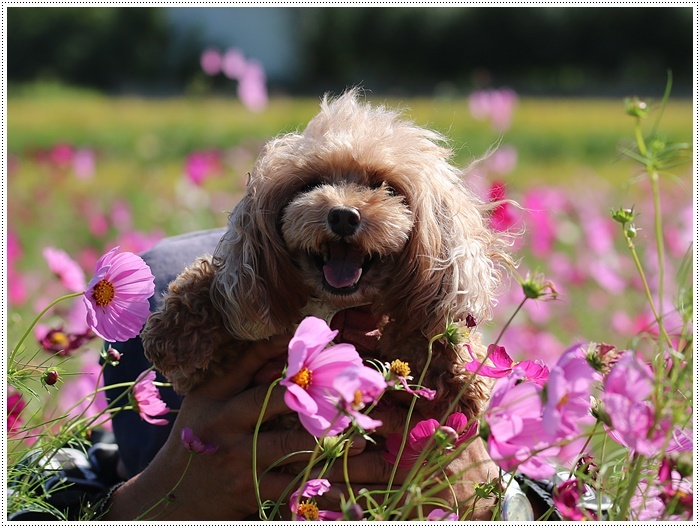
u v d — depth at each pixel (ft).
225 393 8.20
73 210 28.35
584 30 110.22
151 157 47.83
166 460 8.14
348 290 8.38
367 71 116.06
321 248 8.41
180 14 111.45
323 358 6.43
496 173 23.29
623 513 6.12
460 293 8.41
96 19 103.55
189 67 104.78
